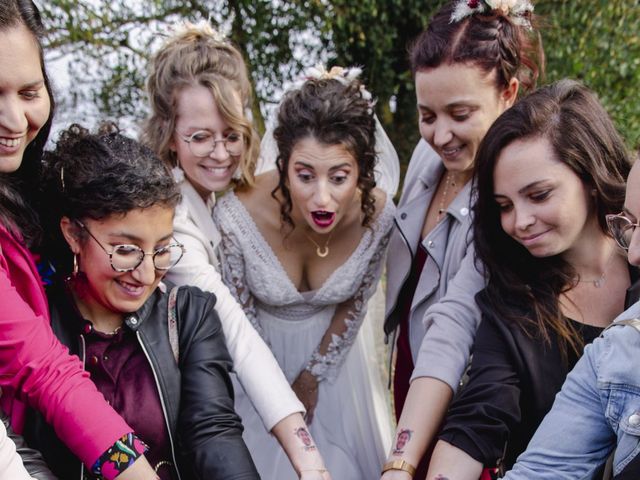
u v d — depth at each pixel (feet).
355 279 8.20
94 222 5.29
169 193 5.39
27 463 4.81
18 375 4.85
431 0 23.20
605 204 5.89
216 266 7.46
